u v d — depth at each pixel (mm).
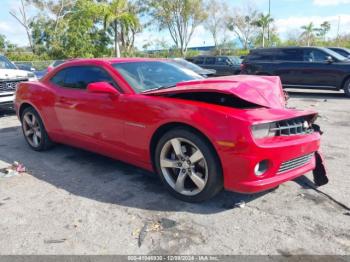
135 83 4043
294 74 12516
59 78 4949
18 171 4527
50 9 35906
